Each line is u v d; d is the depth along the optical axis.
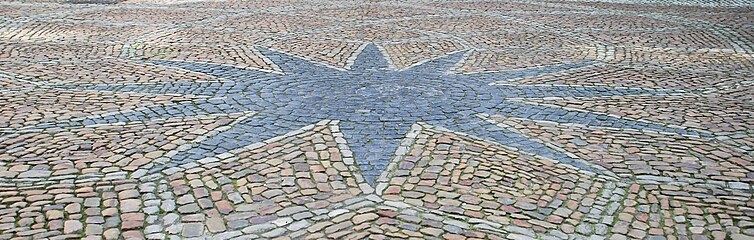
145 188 5.89
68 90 8.85
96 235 5.12
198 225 5.31
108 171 6.23
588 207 5.66
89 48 11.55
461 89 9.07
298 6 16.73
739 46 12.32
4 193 5.72
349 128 7.43
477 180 6.11
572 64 10.73
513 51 11.71
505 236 5.18
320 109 8.11
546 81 9.57
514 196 5.83
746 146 7.05
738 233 5.29
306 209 5.56
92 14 15.09
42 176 6.09
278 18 14.88
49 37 12.47
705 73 10.21
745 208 5.68
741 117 7.98
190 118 7.73
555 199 5.79
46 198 5.66
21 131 7.23
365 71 10.12
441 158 6.60
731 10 16.84
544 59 11.09
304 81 9.45
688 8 17.19
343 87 9.13
